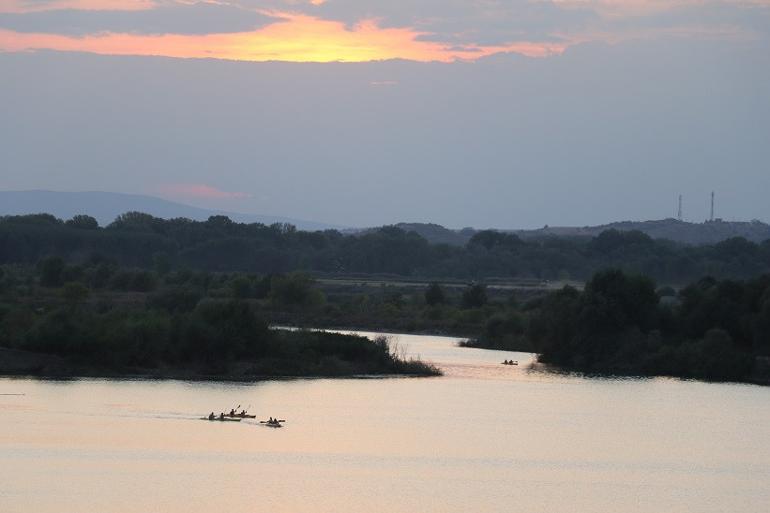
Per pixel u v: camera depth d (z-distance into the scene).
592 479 147.88
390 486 139.25
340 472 145.25
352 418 183.50
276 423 173.75
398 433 172.50
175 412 180.25
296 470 145.25
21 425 163.75
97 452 149.12
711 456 164.50
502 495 137.38
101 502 125.44
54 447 150.75
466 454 159.88
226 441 160.62
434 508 130.12
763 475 152.88
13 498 125.38
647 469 155.00
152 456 148.50
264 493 133.00
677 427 187.75
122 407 182.00
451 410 196.75
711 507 135.25
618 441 174.00
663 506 135.25
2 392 191.38
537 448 166.25
